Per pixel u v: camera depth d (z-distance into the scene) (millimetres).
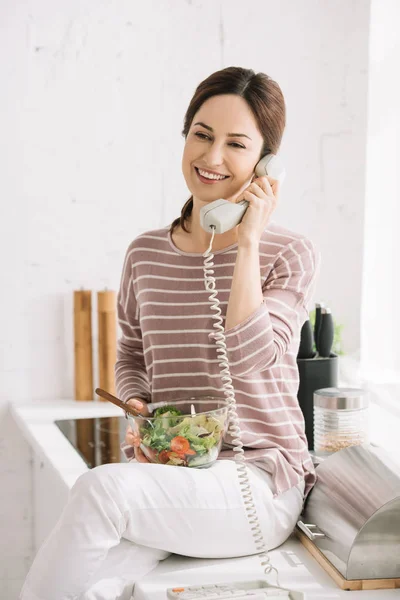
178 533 1668
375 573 1615
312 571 1691
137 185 3092
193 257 1897
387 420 2668
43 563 1563
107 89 3037
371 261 3139
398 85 2902
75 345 3039
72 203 3053
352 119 3193
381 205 3045
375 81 3037
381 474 1717
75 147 3035
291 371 1897
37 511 3057
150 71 3059
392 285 2977
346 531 1647
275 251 1857
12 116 2980
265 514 1742
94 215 3072
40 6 2969
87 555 1552
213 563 1732
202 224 1734
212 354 1872
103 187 3068
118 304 2145
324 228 3219
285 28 3123
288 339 1785
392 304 2982
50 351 3080
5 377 3049
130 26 3031
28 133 2996
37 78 2988
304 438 1931
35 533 3107
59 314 3076
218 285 1867
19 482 3088
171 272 1923
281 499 1793
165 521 1649
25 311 3049
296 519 1822
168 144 3098
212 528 1691
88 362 3045
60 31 2992
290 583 1632
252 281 1708
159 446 1750
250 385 1821
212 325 1864
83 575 1552
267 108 1806
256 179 1776
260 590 1543
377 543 1614
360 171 3213
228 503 1703
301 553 1788
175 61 3068
